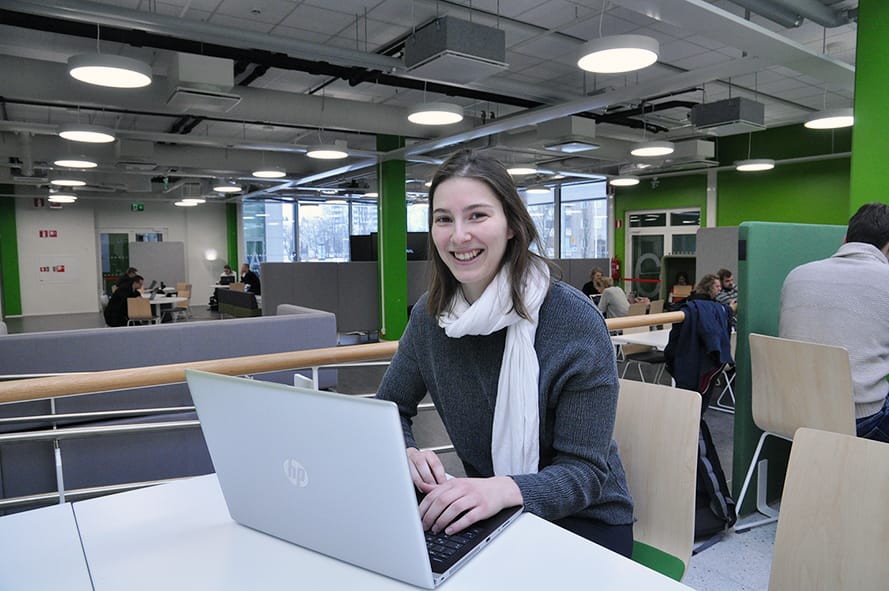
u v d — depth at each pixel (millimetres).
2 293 13320
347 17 5102
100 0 4738
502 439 1139
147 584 795
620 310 6469
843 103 7840
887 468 974
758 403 2314
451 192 1104
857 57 2893
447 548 846
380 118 7004
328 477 795
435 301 1220
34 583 804
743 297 2490
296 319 3398
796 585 1056
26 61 5105
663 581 776
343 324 9008
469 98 7309
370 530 782
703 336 2832
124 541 926
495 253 1106
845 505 1012
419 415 4301
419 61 4238
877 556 965
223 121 8555
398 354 1385
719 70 4621
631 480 1433
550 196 13773
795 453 1090
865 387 2000
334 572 816
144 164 9070
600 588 760
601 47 3518
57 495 1730
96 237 14375
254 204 15672
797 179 9148
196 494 1116
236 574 816
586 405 1085
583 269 10969
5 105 7363
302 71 6172
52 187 12383
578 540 892
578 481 1035
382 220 8969
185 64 4773
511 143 8367
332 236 16297
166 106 5441
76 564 855
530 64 6332
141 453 2826
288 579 799
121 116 8242
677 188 10930
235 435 886
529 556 844
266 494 894
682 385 2893
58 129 6016
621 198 11992
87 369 2803
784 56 4184
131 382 1504
